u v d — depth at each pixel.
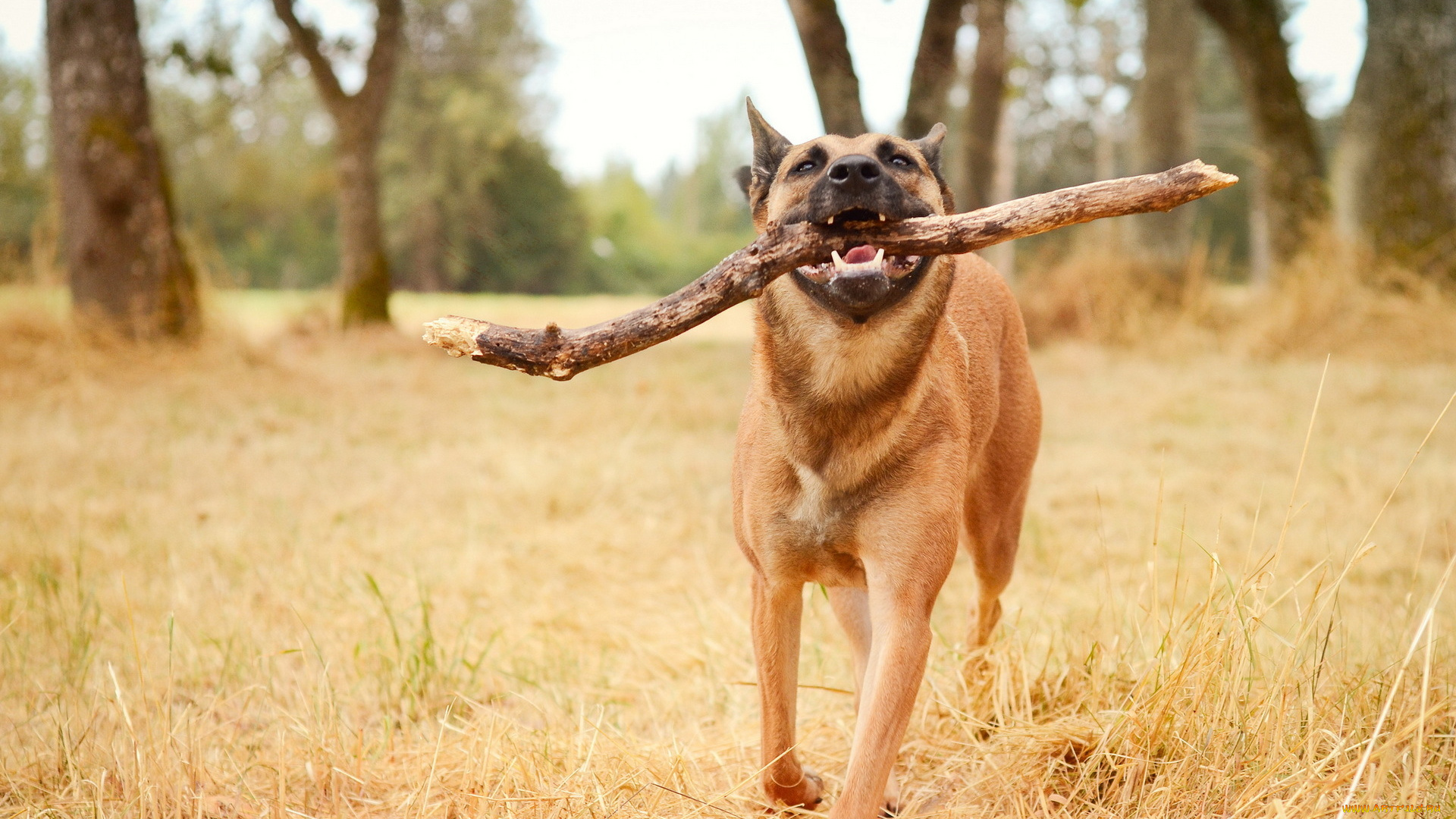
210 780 2.66
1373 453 5.92
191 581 4.20
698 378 9.85
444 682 3.38
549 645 3.74
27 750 2.81
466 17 18.92
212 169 29.53
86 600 3.82
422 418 7.80
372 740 2.96
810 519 2.57
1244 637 2.46
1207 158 27.62
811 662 3.52
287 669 3.45
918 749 2.91
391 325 13.04
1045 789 2.53
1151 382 8.84
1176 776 2.32
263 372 9.31
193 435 6.93
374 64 12.88
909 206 2.44
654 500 5.68
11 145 20.53
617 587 4.41
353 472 6.07
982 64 10.65
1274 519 4.84
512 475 5.86
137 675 3.37
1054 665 3.14
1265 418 7.12
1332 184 12.26
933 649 3.37
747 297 2.27
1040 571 4.37
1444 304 9.59
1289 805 2.07
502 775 2.55
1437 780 2.32
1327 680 2.65
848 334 2.46
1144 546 4.51
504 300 24.91
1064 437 6.89
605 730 2.98
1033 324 11.95
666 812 2.52
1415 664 2.71
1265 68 11.79
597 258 33.16
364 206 13.00
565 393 9.04
